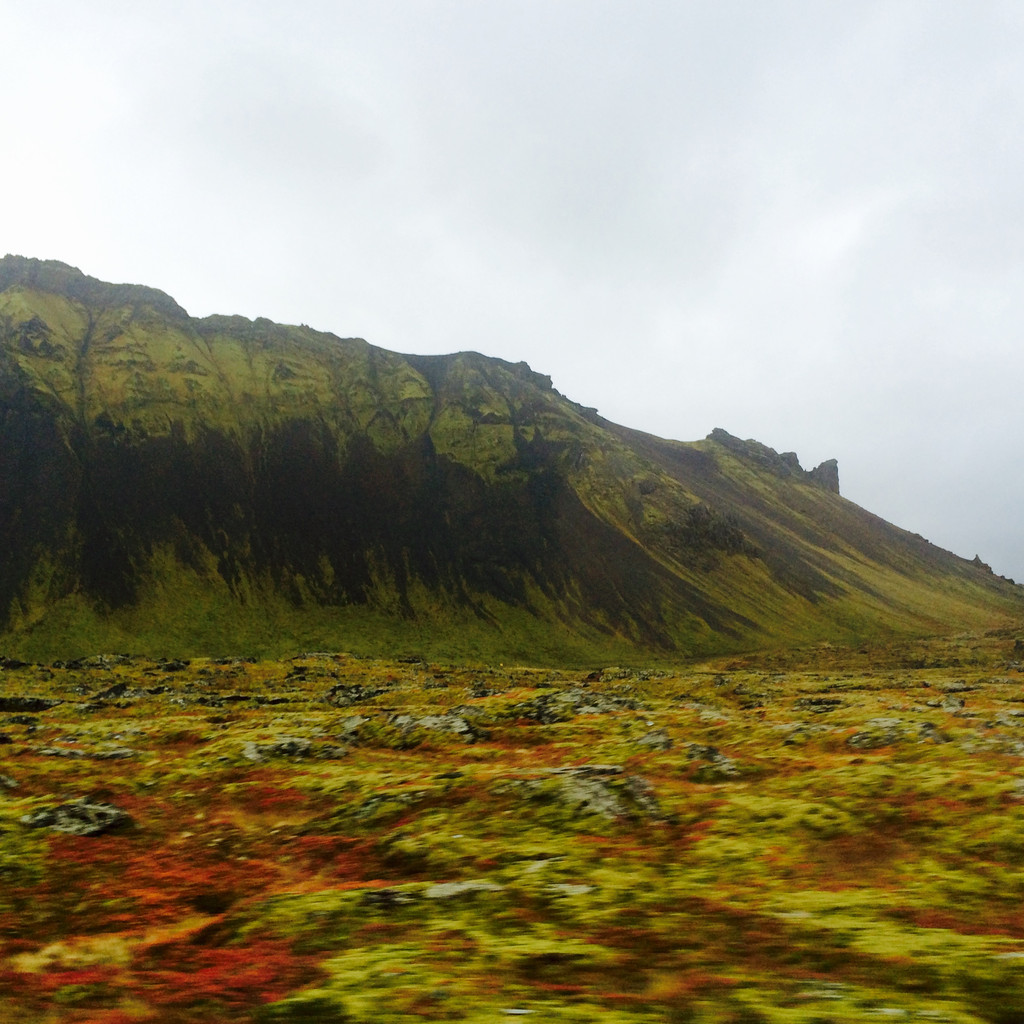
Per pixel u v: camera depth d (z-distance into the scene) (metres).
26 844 29.16
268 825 34.28
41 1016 13.67
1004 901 19.69
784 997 12.05
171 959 17.59
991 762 38.56
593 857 25.44
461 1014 11.77
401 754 52.22
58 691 110.31
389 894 20.98
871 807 30.50
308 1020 12.17
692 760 41.81
